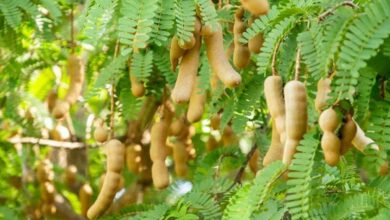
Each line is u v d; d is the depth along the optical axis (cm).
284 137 328
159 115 512
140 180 622
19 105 607
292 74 370
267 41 342
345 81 298
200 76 400
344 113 317
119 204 632
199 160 571
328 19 316
